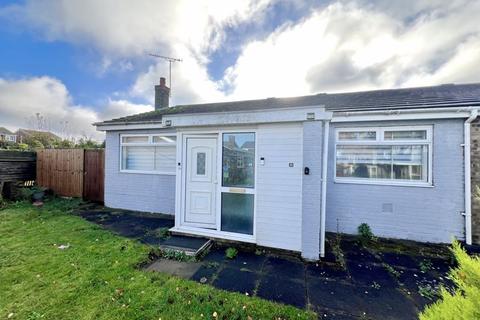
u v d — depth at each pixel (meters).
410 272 3.49
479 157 4.59
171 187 7.01
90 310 2.39
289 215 4.08
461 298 1.30
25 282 2.87
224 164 4.70
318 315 2.43
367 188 5.28
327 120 3.85
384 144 5.18
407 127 5.00
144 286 2.87
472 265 1.32
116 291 2.72
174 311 2.42
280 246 4.12
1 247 3.95
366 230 5.17
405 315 2.47
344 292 2.89
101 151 8.13
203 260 3.77
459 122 4.70
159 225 5.68
